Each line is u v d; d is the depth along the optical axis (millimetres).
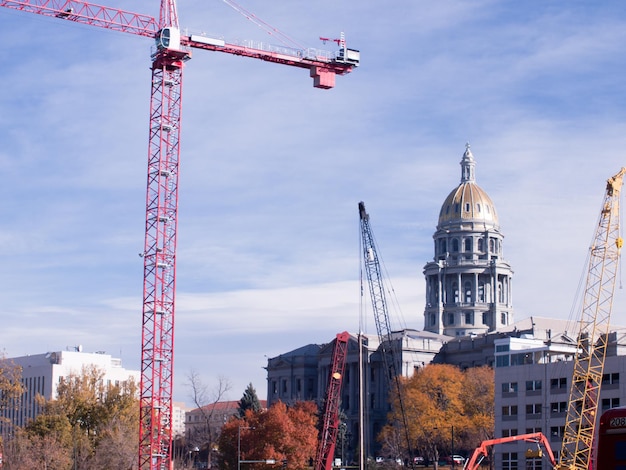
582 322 191500
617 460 52219
